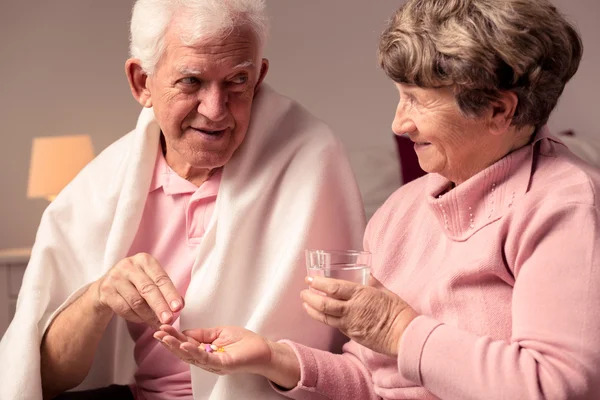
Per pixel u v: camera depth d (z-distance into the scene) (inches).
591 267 43.4
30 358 61.2
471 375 44.7
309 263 50.6
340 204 64.3
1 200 148.9
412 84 48.2
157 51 57.4
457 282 49.8
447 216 51.7
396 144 138.9
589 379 42.4
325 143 64.7
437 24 46.3
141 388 66.2
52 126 147.3
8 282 120.3
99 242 66.6
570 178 46.9
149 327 65.6
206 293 60.6
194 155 59.6
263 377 58.6
